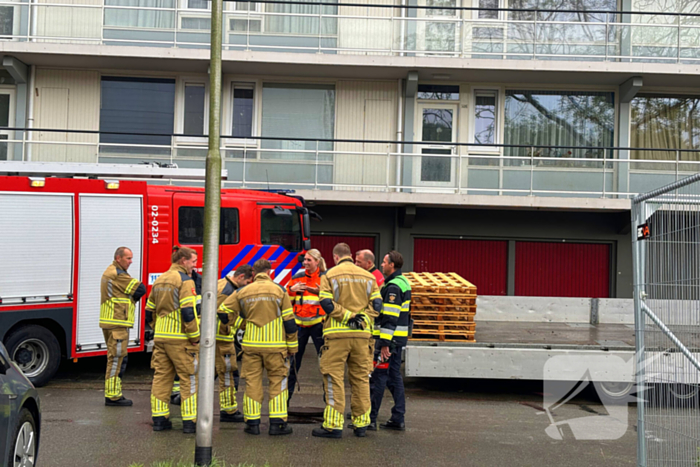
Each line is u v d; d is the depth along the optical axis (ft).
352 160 55.47
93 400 26.61
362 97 58.44
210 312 17.80
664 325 14.69
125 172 34.76
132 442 20.53
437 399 29.19
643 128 59.06
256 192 38.37
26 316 28.58
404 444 21.45
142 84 57.93
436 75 57.26
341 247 22.35
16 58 54.95
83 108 57.26
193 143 57.31
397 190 55.11
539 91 58.75
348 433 22.58
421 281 30.94
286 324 21.71
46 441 20.51
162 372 21.97
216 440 21.13
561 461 20.17
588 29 56.08
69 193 29.91
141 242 31.91
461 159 55.31
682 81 57.52
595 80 57.62
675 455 14.37
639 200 15.60
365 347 21.85
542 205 54.39
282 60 54.75
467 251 58.03
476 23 56.18
